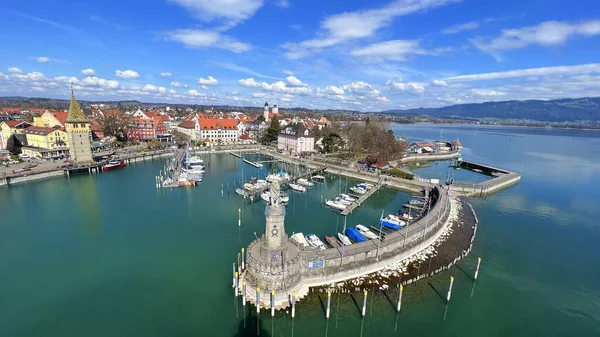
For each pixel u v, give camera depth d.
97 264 52.00
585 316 42.19
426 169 146.62
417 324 39.31
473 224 71.69
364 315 39.34
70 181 106.88
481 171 141.00
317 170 126.50
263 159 163.00
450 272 50.28
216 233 65.06
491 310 42.34
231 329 37.78
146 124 190.88
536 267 53.78
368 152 155.88
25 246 58.25
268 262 41.44
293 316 38.41
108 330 37.28
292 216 75.62
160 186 102.06
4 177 98.06
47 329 37.31
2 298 42.88
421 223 62.47
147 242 60.34
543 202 91.88
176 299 42.97
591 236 67.50
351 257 47.81
